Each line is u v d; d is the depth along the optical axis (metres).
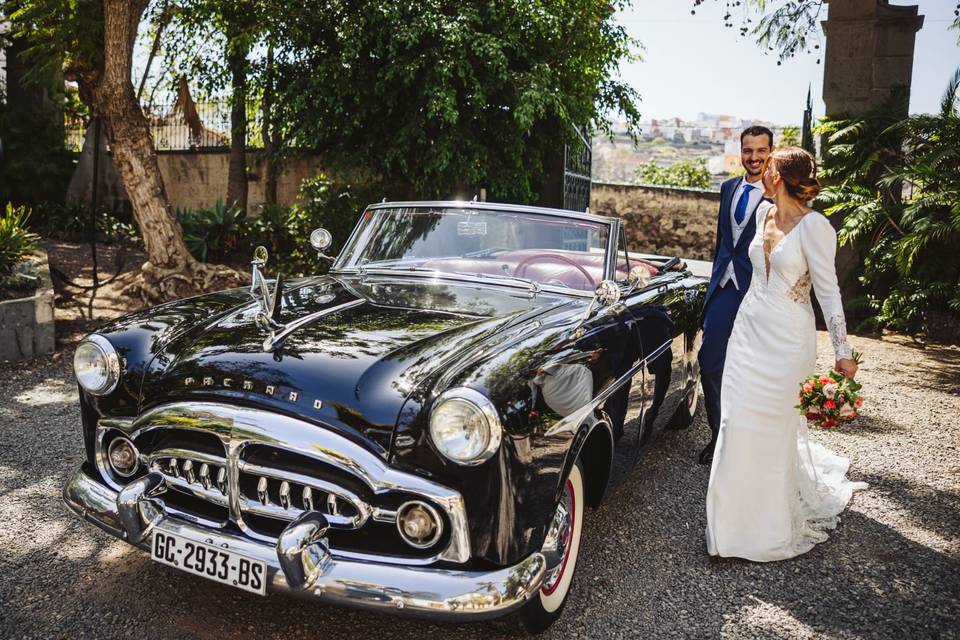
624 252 3.72
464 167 9.00
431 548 2.14
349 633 2.52
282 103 9.65
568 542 2.65
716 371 4.07
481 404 2.06
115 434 2.54
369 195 10.48
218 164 13.45
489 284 3.37
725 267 4.04
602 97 10.81
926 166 8.17
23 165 14.04
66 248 11.73
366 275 3.61
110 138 7.80
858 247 9.11
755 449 3.14
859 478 4.17
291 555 2.04
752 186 3.95
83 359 2.59
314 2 9.13
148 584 2.76
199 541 2.27
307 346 2.45
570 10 9.50
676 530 3.45
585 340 2.72
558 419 2.38
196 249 10.44
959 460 4.49
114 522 2.44
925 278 8.33
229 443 2.22
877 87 9.10
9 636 2.40
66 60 8.34
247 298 3.12
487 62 8.59
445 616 2.03
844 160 9.16
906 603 2.87
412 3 8.71
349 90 8.98
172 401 2.38
